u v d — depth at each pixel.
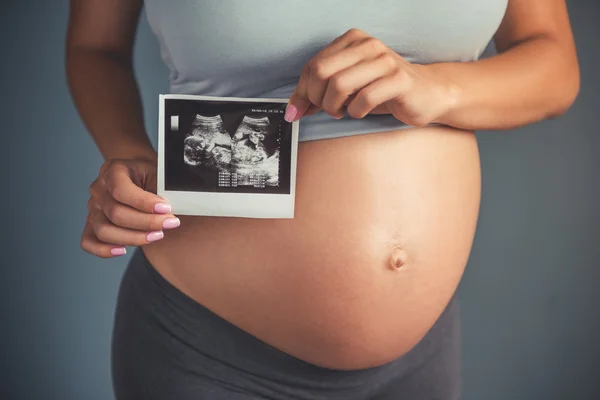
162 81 1.88
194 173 0.97
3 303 1.90
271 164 0.97
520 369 1.96
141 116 1.21
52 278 1.90
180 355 1.05
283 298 1.02
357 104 0.86
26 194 1.86
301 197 1.02
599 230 1.89
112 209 0.95
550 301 1.92
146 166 1.05
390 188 1.03
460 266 1.14
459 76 1.00
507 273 1.92
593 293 1.91
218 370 1.05
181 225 1.05
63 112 1.84
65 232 1.89
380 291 1.04
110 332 1.93
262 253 1.01
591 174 1.87
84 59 1.23
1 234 1.87
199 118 0.96
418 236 1.05
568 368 1.95
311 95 0.87
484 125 1.05
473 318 1.94
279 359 1.05
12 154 1.85
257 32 0.96
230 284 1.02
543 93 1.09
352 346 1.05
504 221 1.90
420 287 1.07
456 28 1.01
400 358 1.14
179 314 1.05
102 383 1.95
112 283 1.91
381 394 1.15
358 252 1.01
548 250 1.90
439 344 1.18
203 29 0.98
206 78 1.04
